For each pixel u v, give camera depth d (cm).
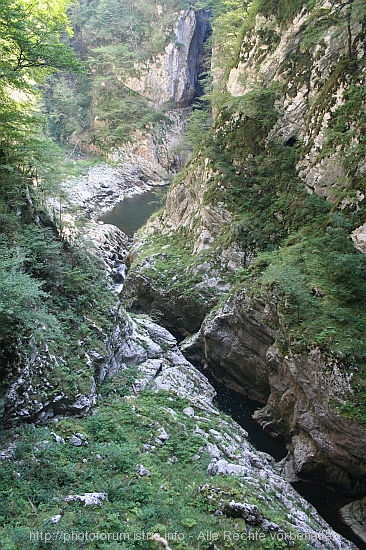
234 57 3316
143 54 6391
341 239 1905
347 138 2128
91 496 960
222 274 2411
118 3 6719
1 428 1087
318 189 2250
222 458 1335
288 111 2589
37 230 1527
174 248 2912
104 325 1617
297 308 1698
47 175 1864
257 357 1950
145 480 1084
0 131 1595
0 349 1127
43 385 1216
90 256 1991
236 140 2747
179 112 6481
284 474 1574
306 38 2566
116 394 1541
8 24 1515
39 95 1878
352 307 1695
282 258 1980
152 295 2681
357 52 2272
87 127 6328
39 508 895
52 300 1522
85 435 1193
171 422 1420
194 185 2956
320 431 1532
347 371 1486
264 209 2461
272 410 1825
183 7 6406
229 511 1043
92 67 6544
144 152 6066
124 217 4503
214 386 2144
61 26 1802
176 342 2280
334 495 1529
